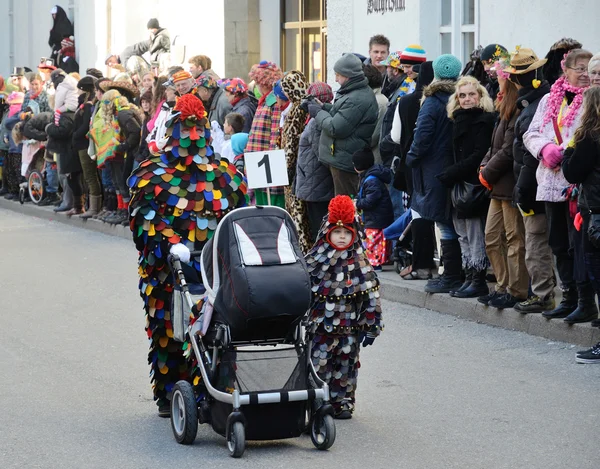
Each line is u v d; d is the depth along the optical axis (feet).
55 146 74.90
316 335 32.22
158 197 31.68
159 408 33.58
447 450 29.81
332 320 31.89
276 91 55.72
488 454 29.37
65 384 37.09
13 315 48.03
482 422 32.14
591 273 37.99
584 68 39.17
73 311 48.70
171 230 31.65
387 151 51.49
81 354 41.11
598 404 33.50
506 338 41.81
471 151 44.32
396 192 53.36
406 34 63.52
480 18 57.93
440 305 46.65
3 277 57.26
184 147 31.94
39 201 83.46
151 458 29.58
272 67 57.57
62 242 69.56
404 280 50.14
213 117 65.00
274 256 28.91
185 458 29.53
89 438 31.40
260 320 28.63
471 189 44.24
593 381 35.88
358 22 67.72
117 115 68.49
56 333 44.55
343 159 51.72
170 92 60.34
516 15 55.67
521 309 42.45
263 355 29.58
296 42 84.58
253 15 86.53
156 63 90.89
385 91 55.06
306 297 28.76
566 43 44.32
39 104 82.17
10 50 126.41
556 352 39.47
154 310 32.71
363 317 32.09
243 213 29.68
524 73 40.81
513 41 56.03
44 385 36.96
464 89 44.24
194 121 31.96
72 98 74.54
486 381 36.29
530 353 39.50
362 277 31.86
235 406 28.99
